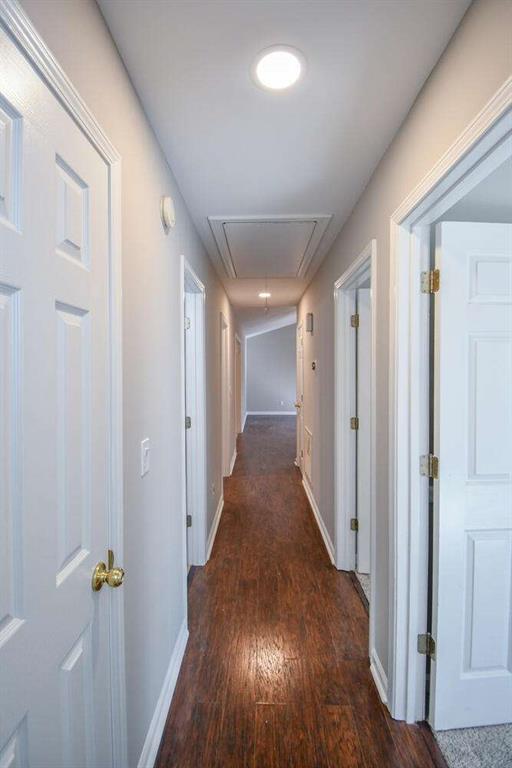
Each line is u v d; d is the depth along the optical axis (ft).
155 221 4.67
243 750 4.41
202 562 8.68
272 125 4.54
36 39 2.10
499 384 4.48
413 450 4.64
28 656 2.07
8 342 1.92
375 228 5.57
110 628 3.22
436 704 4.58
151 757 4.19
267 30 3.24
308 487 13.50
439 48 3.43
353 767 4.22
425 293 4.57
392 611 4.82
